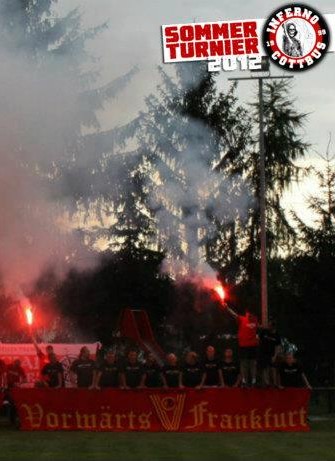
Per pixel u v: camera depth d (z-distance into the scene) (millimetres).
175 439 35469
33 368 52719
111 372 41438
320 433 38656
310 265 76188
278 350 42719
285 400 39781
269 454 30094
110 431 39406
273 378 42281
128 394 39781
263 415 39750
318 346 75875
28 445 32625
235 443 33844
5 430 39562
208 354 42062
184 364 42031
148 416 39719
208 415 39688
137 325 55312
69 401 39781
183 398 39750
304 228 78375
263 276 66125
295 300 76250
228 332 88188
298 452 30719
